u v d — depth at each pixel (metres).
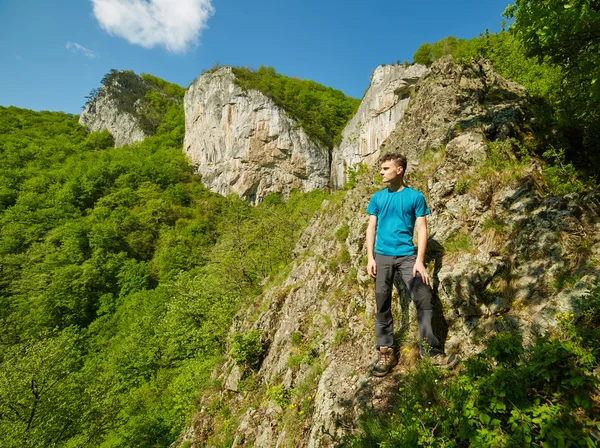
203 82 79.69
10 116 100.19
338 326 5.13
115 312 37.97
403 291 3.93
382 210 3.54
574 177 4.66
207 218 60.56
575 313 2.66
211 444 6.27
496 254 3.64
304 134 71.81
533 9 5.12
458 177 4.93
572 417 1.75
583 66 5.68
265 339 7.42
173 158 81.50
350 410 3.46
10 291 37.94
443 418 2.19
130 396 21.36
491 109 6.38
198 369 17.20
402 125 9.41
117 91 109.56
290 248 21.27
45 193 60.72
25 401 14.88
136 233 51.00
